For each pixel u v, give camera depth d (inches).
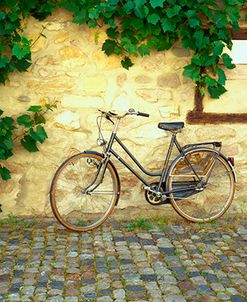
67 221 200.7
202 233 193.5
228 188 210.7
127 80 199.0
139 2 181.0
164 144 204.4
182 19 188.9
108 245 180.5
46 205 203.9
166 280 155.5
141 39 190.7
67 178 201.3
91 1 185.3
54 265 164.2
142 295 146.4
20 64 189.2
